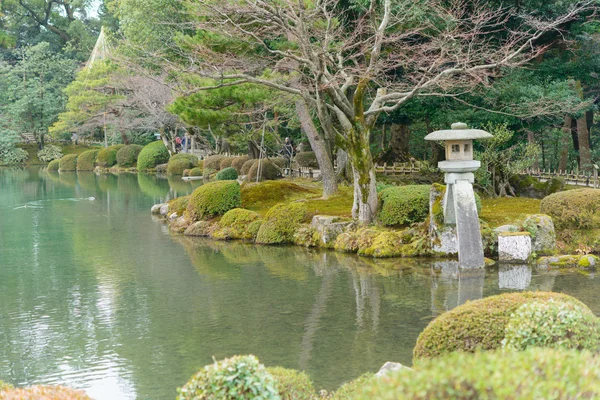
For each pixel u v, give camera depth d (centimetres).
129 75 4112
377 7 2142
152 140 5975
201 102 2031
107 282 1566
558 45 2350
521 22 2128
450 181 1591
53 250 1983
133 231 2300
